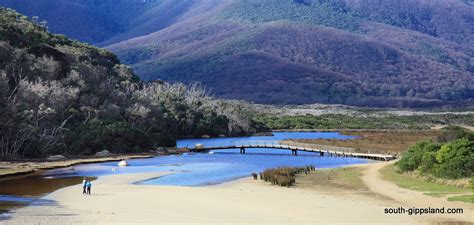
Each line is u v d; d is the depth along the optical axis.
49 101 93.94
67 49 126.06
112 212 36.41
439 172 51.22
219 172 67.62
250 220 33.12
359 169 66.44
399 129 180.00
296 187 50.47
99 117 103.69
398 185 49.97
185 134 152.88
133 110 113.81
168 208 38.16
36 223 31.95
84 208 38.25
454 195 42.25
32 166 71.06
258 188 50.06
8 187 51.62
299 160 86.06
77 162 77.75
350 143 117.19
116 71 152.12
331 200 41.66
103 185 53.41
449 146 53.31
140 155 92.00
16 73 97.44
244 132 171.50
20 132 82.81
